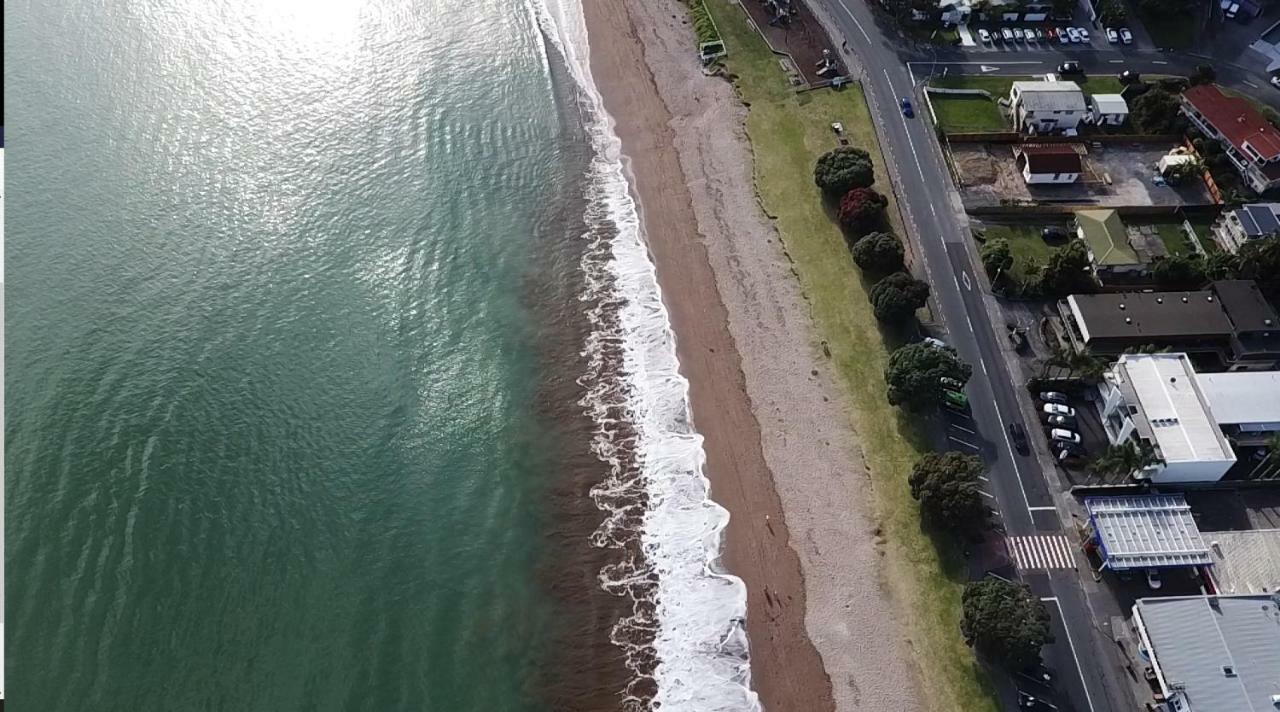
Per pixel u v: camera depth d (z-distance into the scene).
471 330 96.81
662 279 102.88
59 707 66.44
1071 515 80.25
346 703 69.12
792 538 81.44
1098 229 98.69
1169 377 84.19
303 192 107.19
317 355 91.81
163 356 89.00
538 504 83.81
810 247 103.44
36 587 71.94
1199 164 106.00
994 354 91.44
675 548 81.25
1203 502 80.31
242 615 72.94
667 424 90.25
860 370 91.94
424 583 77.12
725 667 73.94
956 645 73.19
